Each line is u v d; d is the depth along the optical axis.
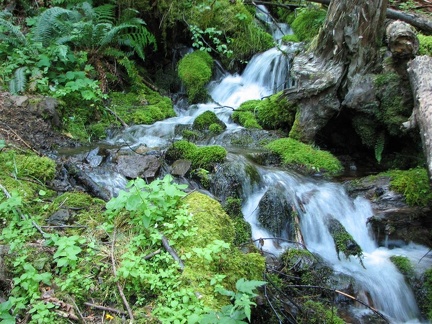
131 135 5.77
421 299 3.78
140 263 2.77
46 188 3.78
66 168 4.19
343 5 5.02
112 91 6.76
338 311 3.50
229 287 2.74
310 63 5.49
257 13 9.20
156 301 2.58
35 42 5.97
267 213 4.18
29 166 3.91
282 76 7.14
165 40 7.73
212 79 7.83
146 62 7.92
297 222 4.18
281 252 3.92
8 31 6.09
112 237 3.02
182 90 7.56
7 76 5.66
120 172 4.33
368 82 5.05
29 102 5.29
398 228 4.40
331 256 4.07
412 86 4.62
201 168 4.47
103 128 5.80
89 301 2.62
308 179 4.81
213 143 5.59
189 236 2.95
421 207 4.37
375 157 5.57
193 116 6.71
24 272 2.71
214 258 2.83
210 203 3.35
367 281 3.79
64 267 2.75
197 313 2.43
